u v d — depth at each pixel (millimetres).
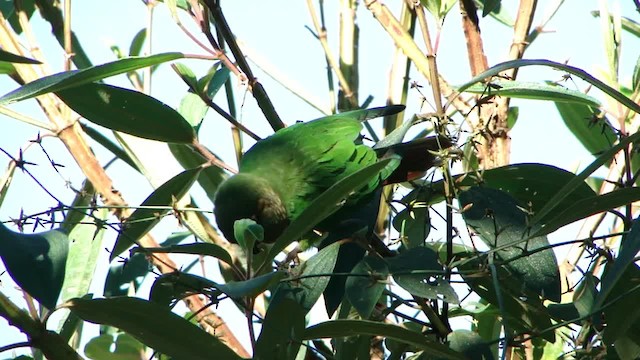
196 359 5320
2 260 5020
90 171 7699
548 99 6672
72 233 7660
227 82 8164
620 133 6383
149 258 6613
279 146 8242
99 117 6992
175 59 6777
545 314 6395
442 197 6816
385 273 5441
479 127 6328
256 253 7508
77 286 7438
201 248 5414
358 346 6051
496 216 6152
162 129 7156
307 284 5805
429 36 6602
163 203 7016
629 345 5789
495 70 5996
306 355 6703
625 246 4805
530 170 6633
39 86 5875
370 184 7668
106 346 7438
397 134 8102
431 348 5207
